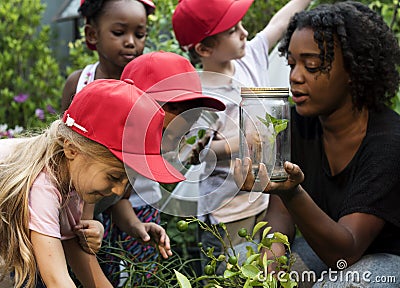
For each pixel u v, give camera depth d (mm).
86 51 3918
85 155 1618
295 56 2016
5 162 1756
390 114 2105
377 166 1976
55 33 4594
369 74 2029
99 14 2512
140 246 2430
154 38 3277
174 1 3295
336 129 2086
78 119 1631
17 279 1693
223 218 2471
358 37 2010
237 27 2564
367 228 1935
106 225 2383
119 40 2496
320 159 2170
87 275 1890
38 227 1634
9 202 1640
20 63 4211
